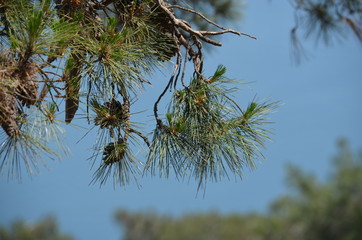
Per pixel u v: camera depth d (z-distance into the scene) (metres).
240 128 2.57
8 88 2.41
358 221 12.16
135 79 2.56
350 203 12.45
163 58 2.67
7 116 2.40
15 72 2.42
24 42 2.41
